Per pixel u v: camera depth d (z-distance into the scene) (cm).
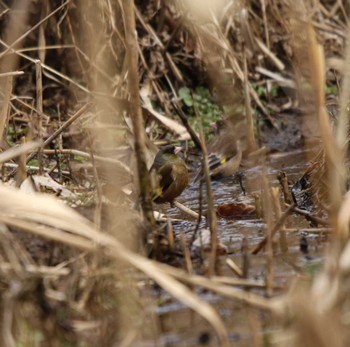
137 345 714
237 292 741
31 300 712
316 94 729
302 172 1413
